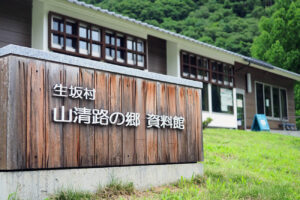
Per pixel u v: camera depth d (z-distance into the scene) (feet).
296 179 26.07
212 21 159.84
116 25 35.24
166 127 19.12
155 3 156.76
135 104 17.56
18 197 12.82
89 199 14.37
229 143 36.65
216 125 48.80
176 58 43.37
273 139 44.11
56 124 14.20
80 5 30.17
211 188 18.34
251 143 38.68
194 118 20.94
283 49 94.43
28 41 30.22
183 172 19.79
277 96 67.62
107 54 34.65
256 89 61.62
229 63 52.29
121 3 150.71
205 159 27.63
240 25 151.02
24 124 13.20
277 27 96.58
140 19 148.77
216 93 49.60
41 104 13.80
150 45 42.01
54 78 14.34
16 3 29.78
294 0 101.76
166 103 19.29
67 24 31.50
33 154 13.34
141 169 17.47
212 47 44.62
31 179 13.26
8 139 12.71
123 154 16.66
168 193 16.67
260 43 100.07
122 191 15.80
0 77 13.37
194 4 169.89
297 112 102.32
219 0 176.86
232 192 18.11
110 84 16.46
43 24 29.30
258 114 59.26
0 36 28.50
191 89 21.01
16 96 13.10
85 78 15.43
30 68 13.64
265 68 58.29
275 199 18.01
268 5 165.89
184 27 150.20
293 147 39.91
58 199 13.64
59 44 30.58
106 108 16.12
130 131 17.16
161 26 146.30
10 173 12.74
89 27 32.94
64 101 14.56
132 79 17.57
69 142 14.56
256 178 22.95
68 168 14.52
